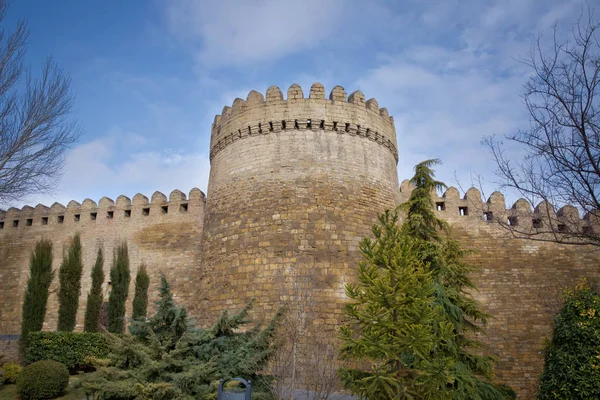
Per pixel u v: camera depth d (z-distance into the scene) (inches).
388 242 486.3
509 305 1056.8
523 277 1077.8
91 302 1083.9
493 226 1120.2
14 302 1320.1
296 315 681.0
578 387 613.6
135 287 1132.5
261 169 893.2
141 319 572.4
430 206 745.0
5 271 1365.7
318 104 918.4
